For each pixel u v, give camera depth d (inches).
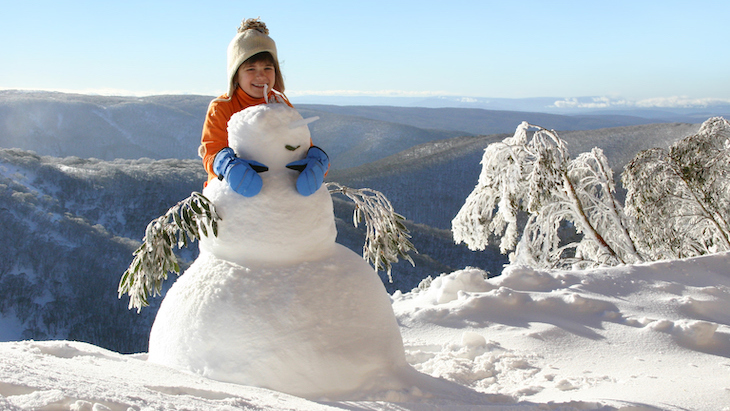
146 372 83.2
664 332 153.8
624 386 116.3
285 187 105.0
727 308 186.5
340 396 98.0
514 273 208.8
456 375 127.3
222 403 67.3
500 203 442.6
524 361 137.8
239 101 130.4
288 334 97.1
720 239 460.1
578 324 167.8
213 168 109.3
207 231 107.2
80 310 2078.0
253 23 132.7
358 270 111.3
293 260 104.6
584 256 505.4
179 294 106.1
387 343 108.7
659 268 220.8
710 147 443.2
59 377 59.3
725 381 115.0
